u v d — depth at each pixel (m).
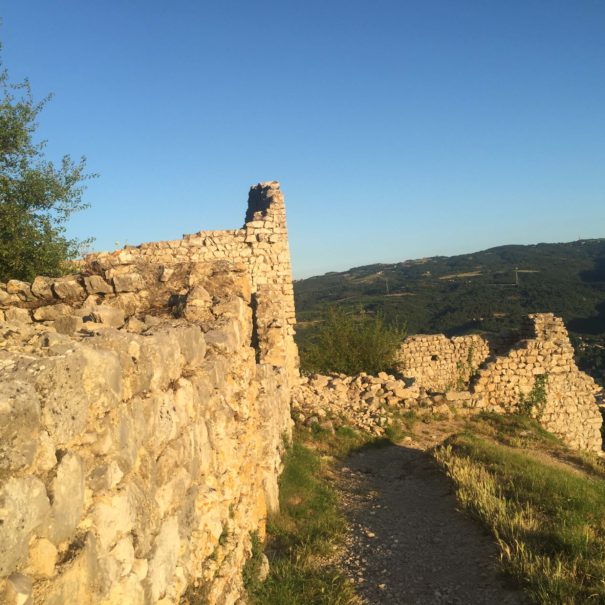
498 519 7.98
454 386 23.59
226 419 5.90
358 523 8.81
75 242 15.12
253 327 15.29
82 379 2.99
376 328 25.00
